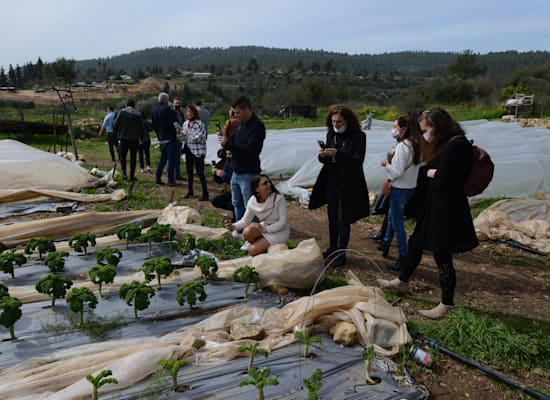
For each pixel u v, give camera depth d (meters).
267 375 2.96
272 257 4.74
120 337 3.64
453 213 4.11
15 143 10.79
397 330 3.73
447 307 4.30
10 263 4.67
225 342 3.51
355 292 3.96
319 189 5.77
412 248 4.61
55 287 3.91
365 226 7.81
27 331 3.62
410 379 3.22
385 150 12.22
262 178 5.46
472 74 55.12
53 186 9.21
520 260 6.27
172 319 4.00
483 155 4.05
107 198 8.82
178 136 9.18
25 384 2.88
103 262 5.21
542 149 11.71
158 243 5.90
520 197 8.96
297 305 3.90
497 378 3.36
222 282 4.77
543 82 38.41
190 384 2.99
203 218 7.57
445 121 4.06
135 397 2.82
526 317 4.51
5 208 7.96
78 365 3.10
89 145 19.98
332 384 3.10
